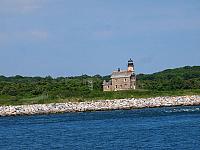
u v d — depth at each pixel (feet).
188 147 360.69
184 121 571.28
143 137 428.56
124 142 401.49
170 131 468.34
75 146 391.45
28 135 489.67
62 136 465.88
